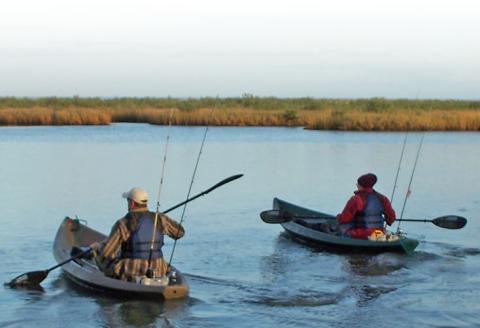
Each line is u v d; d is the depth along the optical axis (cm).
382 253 1188
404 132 4362
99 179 2133
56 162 2595
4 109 5081
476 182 2128
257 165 2553
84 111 5003
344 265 1121
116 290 916
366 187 1233
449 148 3266
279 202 1501
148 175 2238
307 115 4994
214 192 1922
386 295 939
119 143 3444
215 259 1172
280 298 927
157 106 6356
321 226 1351
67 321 832
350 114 4716
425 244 1282
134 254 929
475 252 1213
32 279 989
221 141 3644
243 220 1530
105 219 1511
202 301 910
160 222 941
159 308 877
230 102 6962
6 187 1958
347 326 809
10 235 1347
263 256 1190
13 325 820
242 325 813
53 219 1504
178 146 3312
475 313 858
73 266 1012
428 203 1748
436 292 952
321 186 2038
